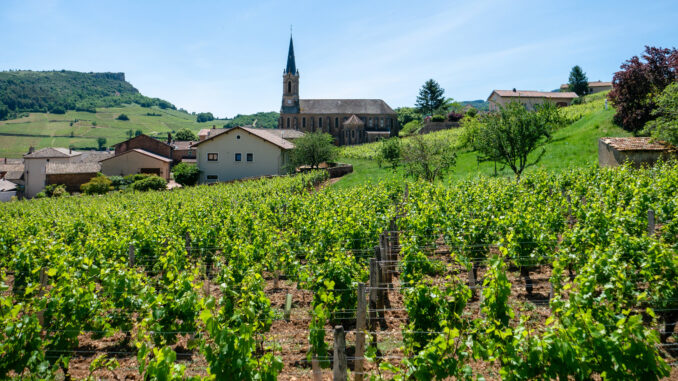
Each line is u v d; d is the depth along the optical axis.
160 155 56.97
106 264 7.70
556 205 11.88
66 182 49.69
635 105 27.83
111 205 21.59
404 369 5.49
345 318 7.01
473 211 11.73
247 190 23.12
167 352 4.18
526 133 19.11
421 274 7.65
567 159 26.88
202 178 41.72
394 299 8.32
